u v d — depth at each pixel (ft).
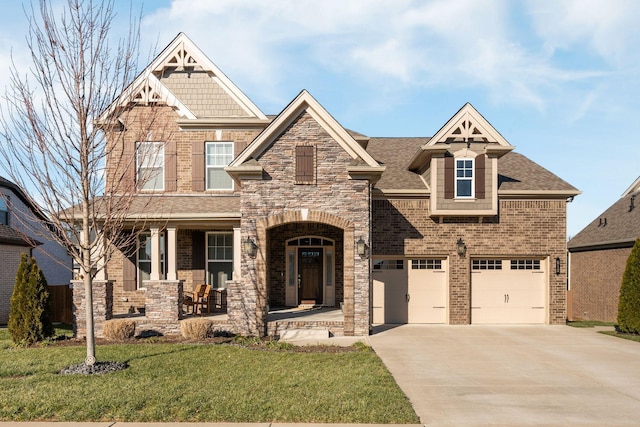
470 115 59.00
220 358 37.99
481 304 61.16
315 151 51.16
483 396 29.04
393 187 61.11
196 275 61.11
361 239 50.85
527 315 61.31
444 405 27.17
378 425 23.68
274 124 50.37
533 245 60.90
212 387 29.27
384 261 61.26
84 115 33.65
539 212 61.16
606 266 76.79
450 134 59.16
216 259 62.54
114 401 26.18
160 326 50.83
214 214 52.75
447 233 60.75
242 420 23.94
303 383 30.40
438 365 37.37
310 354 40.37
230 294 50.34
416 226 60.70
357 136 60.49
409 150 73.41
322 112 50.62
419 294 61.11
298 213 50.75
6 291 68.80
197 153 61.67
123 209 36.65
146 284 51.19
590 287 81.30
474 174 59.47
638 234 68.18
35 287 47.24
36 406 25.50
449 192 59.31
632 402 28.07
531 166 67.87
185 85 63.98
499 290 61.36
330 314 56.54
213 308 60.44
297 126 51.34
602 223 83.76
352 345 45.37
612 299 75.05
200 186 61.36
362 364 36.40
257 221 50.72
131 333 48.24
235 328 50.14
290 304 64.59
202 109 63.62
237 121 61.62
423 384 31.76
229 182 62.13
